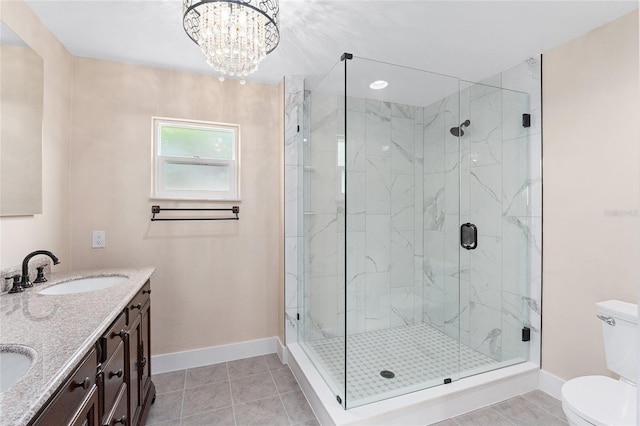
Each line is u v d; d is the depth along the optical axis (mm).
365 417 1631
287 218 2549
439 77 2197
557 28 1831
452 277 2562
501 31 1866
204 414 1877
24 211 1596
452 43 2006
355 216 2309
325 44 2021
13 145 1502
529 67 2217
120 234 2244
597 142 1829
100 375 1052
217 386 2174
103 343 1084
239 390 2129
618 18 1725
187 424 1788
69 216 2111
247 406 1956
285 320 2537
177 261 2395
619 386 1475
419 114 2572
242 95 2572
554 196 2068
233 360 2549
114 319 1213
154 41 1978
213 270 2498
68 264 2096
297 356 2340
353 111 2186
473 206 2461
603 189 1802
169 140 2418
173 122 2410
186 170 2455
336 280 2027
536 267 2170
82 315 1104
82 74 2154
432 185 2641
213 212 2490
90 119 2172
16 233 1548
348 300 2256
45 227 1812
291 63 2299
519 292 2262
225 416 1860
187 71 2408
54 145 1902
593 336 1856
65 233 2061
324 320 2180
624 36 1701
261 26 1421
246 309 2607
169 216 2367
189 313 2438
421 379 1988
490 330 2371
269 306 2680
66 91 2053
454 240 2561
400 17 1727
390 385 1921
